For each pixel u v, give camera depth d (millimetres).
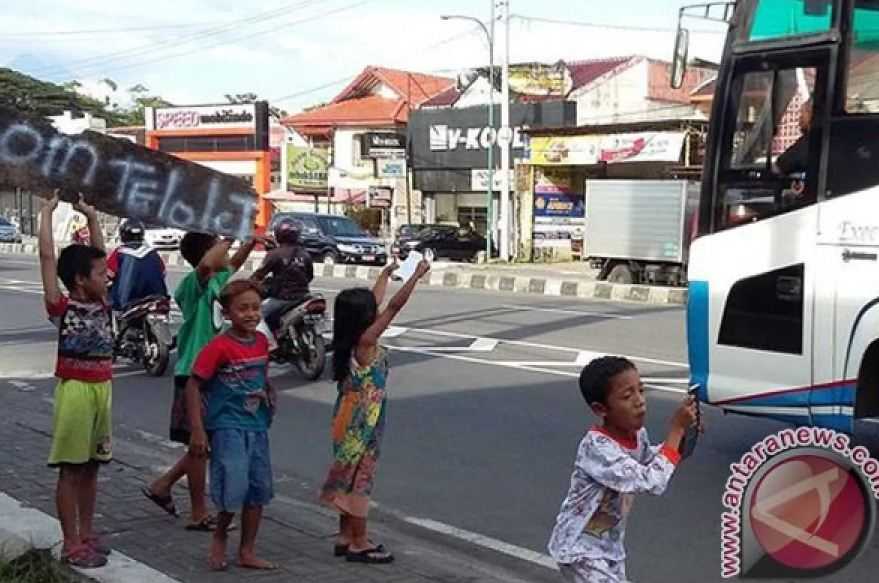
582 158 32375
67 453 4992
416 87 48781
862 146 6594
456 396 10477
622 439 3611
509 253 34625
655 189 24422
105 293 5156
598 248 25453
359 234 33281
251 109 49906
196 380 5066
